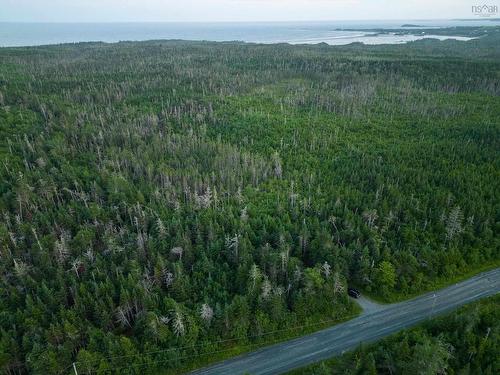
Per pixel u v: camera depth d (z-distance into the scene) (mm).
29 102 166500
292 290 74500
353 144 136125
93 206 93750
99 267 76750
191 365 65188
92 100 182500
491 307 69812
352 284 80438
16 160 117625
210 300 69812
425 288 79000
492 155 121688
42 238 83812
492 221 90500
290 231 87688
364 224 87500
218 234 85875
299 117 167250
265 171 113062
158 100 188625
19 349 62469
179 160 123562
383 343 64375
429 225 88312
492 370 57812
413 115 168250
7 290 72375
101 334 64062
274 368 64062
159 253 78750
